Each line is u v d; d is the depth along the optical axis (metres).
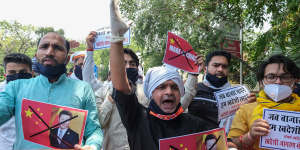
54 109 1.88
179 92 1.92
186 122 1.90
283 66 2.10
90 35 3.20
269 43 4.92
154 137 1.80
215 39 4.78
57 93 2.01
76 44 4.02
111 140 2.81
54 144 1.84
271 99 2.10
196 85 3.07
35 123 1.85
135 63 3.16
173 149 1.71
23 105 1.86
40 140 1.84
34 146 1.87
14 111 1.98
